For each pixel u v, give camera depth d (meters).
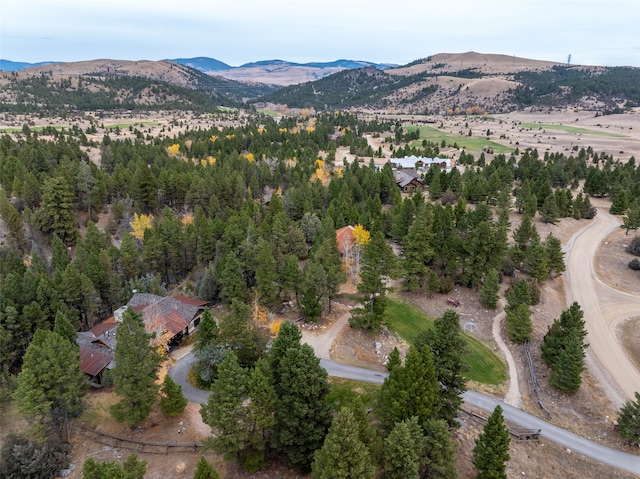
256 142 190.88
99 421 50.09
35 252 83.25
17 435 44.91
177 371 59.56
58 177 99.94
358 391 54.97
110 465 31.91
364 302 67.31
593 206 128.62
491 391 57.38
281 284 73.38
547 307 77.81
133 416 45.81
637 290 85.25
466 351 45.16
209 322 56.59
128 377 45.41
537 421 52.31
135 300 70.56
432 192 129.50
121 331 45.09
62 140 152.88
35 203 106.00
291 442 41.34
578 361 54.59
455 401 44.66
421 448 36.50
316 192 115.31
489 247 78.94
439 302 78.06
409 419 38.06
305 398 41.94
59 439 45.50
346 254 85.31
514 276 85.81
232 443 40.56
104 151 149.50
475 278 80.38
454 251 81.88
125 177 118.88
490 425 39.47
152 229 95.44
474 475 42.94
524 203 116.75
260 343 57.16
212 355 55.38
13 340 58.59
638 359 65.44
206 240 87.75
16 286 62.75
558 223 115.69
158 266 88.06
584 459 47.31
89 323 72.88
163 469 43.38
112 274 76.81
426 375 39.97
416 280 78.38
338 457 32.72
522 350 65.56
